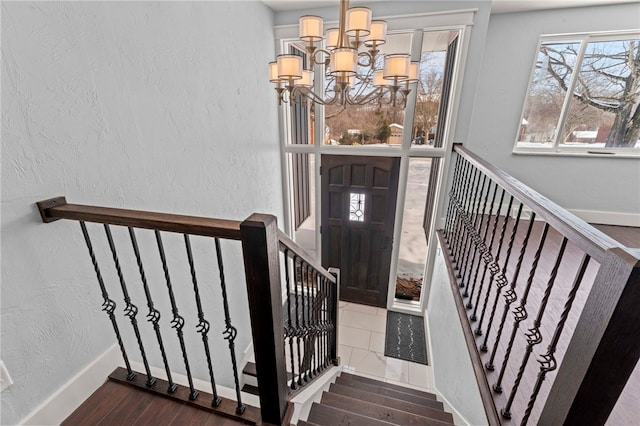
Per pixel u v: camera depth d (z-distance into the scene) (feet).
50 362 3.68
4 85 2.96
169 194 5.42
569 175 10.69
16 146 3.11
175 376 4.88
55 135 3.47
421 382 9.27
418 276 13.89
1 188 3.03
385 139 10.30
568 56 9.68
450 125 9.04
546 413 2.93
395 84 5.13
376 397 7.00
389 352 10.44
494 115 10.68
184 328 6.19
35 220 3.35
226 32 6.82
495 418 3.89
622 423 3.61
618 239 9.61
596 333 2.28
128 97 4.42
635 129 9.82
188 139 5.82
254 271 2.85
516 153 10.86
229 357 8.01
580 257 8.23
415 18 8.27
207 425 3.77
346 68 4.59
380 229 11.64
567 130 10.41
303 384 5.63
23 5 3.05
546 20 9.35
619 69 9.41
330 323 7.60
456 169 8.86
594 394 2.40
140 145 4.70
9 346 3.26
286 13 9.11
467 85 8.54
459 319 6.33
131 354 4.88
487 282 6.99
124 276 4.64
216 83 6.59
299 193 13.66
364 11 4.33
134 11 4.39
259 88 8.76
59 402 3.78
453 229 8.85
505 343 5.05
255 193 9.02
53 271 3.60
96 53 3.88
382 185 10.96
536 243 9.32
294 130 11.43
